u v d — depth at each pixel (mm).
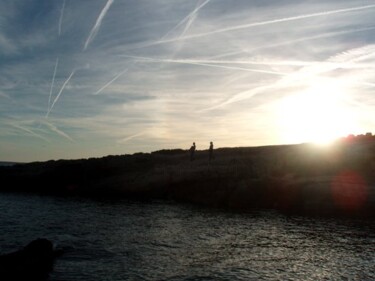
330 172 53469
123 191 67812
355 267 23953
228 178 59125
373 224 37500
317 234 33156
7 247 29047
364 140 76500
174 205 53438
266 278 21953
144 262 25094
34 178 86125
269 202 49906
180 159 82562
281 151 75625
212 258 26016
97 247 28984
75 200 60781
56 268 23703
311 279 21812
